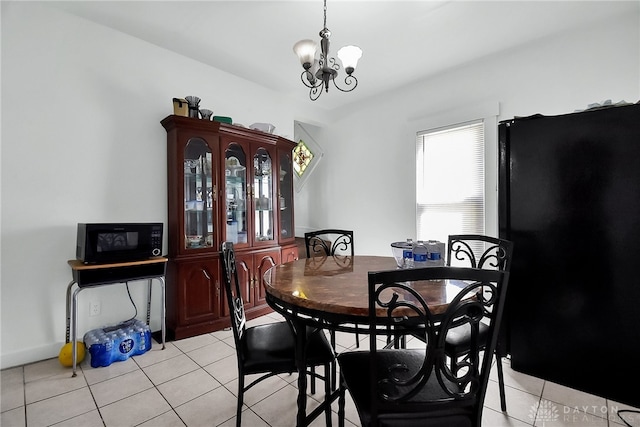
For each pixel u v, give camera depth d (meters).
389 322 0.93
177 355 2.11
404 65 2.88
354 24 2.23
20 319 1.95
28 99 1.97
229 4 2.02
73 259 2.13
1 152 1.89
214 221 2.55
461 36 2.40
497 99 2.68
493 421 1.43
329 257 2.06
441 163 3.08
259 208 3.00
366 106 3.74
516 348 1.87
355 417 1.51
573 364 1.69
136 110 2.43
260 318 2.81
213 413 1.51
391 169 3.51
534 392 1.66
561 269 1.72
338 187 4.09
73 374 1.83
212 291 2.52
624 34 2.12
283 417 1.48
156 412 1.51
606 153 1.59
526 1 1.99
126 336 2.06
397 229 3.46
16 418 1.46
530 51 2.50
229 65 2.87
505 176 1.92
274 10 2.08
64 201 2.10
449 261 1.97
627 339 1.55
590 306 1.64
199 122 2.46
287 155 3.30
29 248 1.98
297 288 1.23
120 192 2.34
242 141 2.78
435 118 3.08
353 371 1.08
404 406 0.88
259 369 1.25
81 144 2.17
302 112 3.81
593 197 1.63
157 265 2.17
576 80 2.30
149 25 2.26
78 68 2.16
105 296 2.28
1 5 1.86
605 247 1.60
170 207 2.49
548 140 1.76
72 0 1.98
